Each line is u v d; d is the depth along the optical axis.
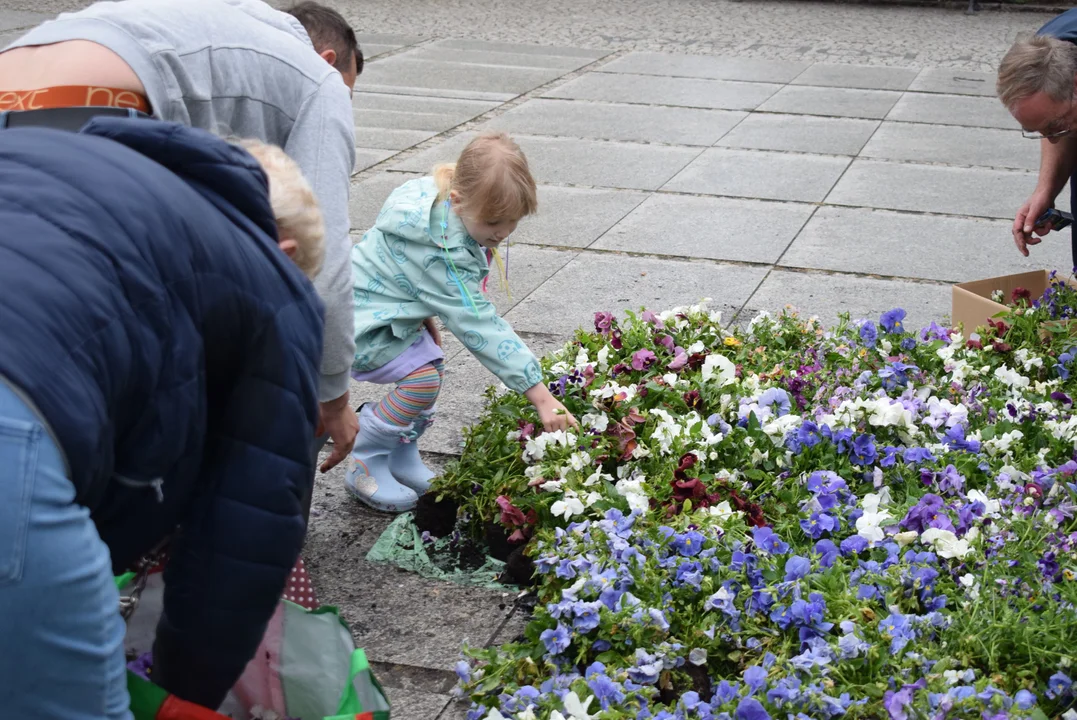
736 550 2.58
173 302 1.47
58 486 1.33
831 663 2.23
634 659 2.28
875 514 2.73
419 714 2.46
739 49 12.69
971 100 9.96
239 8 2.43
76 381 1.34
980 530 2.68
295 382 1.63
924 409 3.25
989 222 6.34
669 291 5.16
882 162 7.71
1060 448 3.17
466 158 2.97
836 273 5.44
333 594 2.88
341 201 2.44
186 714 1.67
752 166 7.55
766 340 3.96
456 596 2.89
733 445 3.10
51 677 1.37
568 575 2.53
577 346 3.70
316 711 1.99
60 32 2.12
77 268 1.37
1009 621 2.30
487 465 3.13
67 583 1.34
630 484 2.84
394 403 3.18
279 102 2.40
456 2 15.90
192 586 1.65
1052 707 2.21
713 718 2.09
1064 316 4.00
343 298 2.43
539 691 2.21
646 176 7.26
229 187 1.61
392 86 10.15
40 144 1.49
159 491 1.56
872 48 12.87
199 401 1.54
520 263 5.53
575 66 11.42
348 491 3.39
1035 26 14.54
